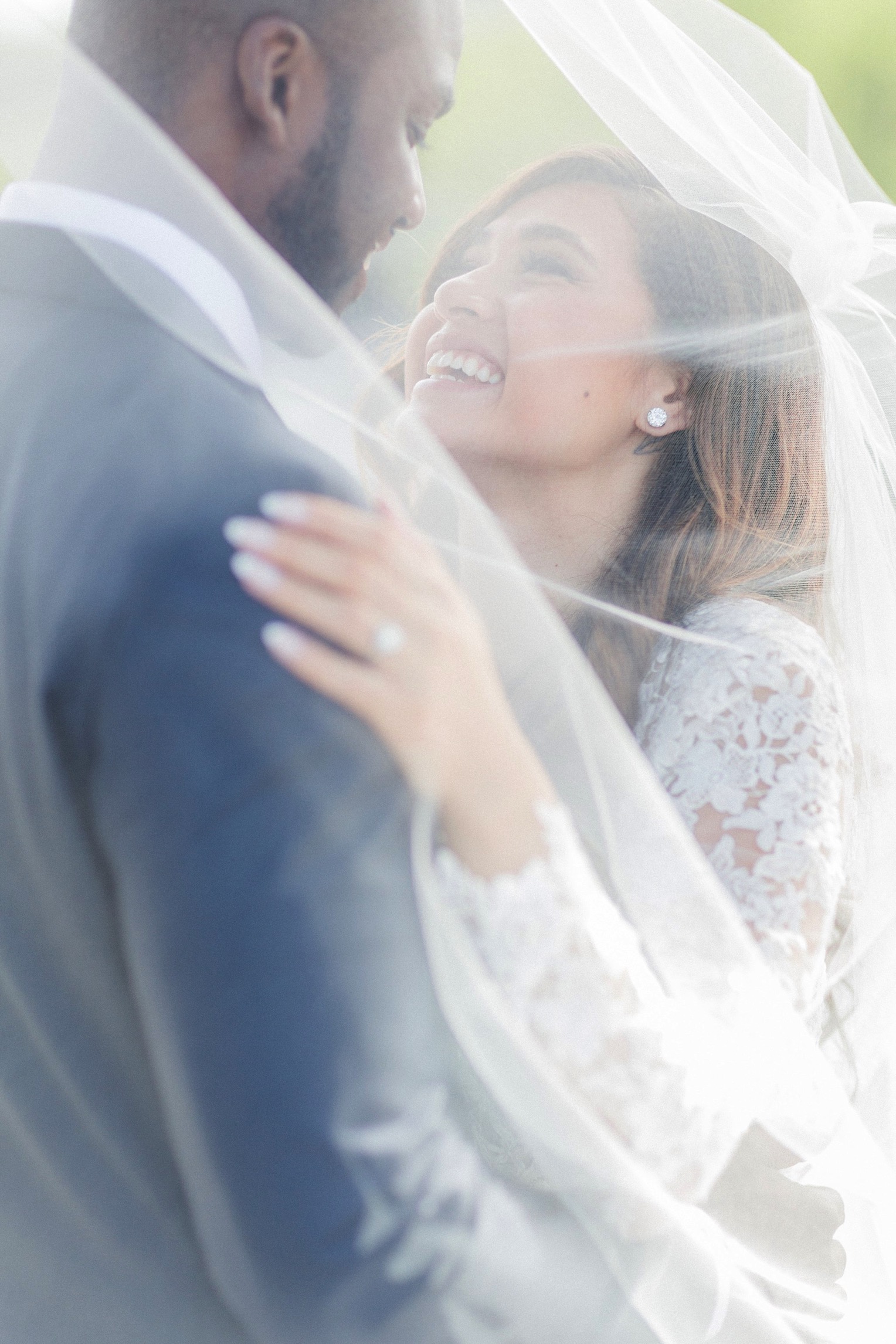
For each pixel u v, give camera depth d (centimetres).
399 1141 80
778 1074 124
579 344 181
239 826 76
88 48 102
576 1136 106
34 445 87
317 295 117
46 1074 91
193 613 78
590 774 117
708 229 185
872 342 195
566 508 180
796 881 141
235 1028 75
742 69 190
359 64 104
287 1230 76
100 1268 93
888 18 425
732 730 152
